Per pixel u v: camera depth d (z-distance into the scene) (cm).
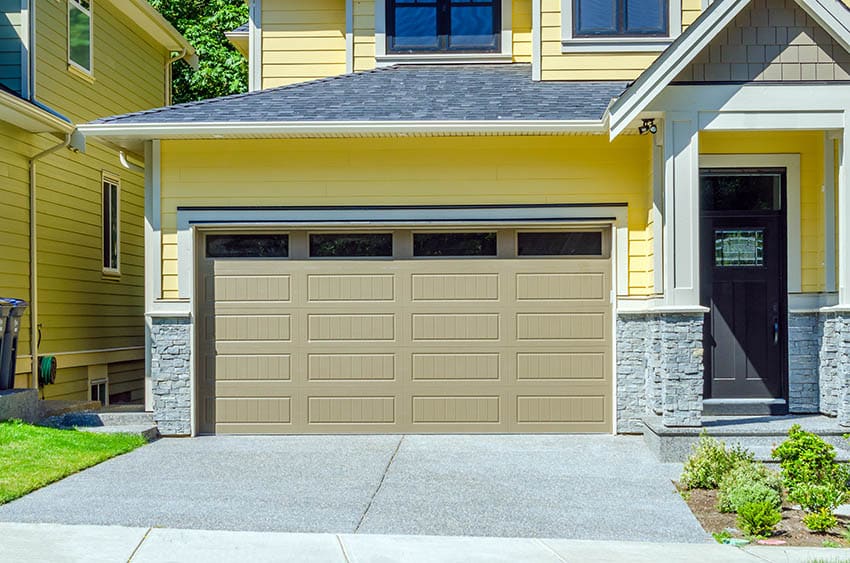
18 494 755
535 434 1088
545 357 1092
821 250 1041
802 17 947
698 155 991
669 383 938
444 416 1095
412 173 1090
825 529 691
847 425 941
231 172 1095
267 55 1362
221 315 1105
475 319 1095
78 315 1445
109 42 1591
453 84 1198
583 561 606
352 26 1330
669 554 627
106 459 930
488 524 702
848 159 944
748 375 1061
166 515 707
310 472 879
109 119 1069
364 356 1098
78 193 1453
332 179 1094
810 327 1050
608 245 1094
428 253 1103
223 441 1057
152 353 1094
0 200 1190
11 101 1107
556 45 1204
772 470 835
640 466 909
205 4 2536
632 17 1202
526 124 1021
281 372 1101
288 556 605
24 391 1066
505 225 1088
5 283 1198
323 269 1102
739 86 945
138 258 1731
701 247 1070
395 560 602
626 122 939
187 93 2462
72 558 588
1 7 1265
